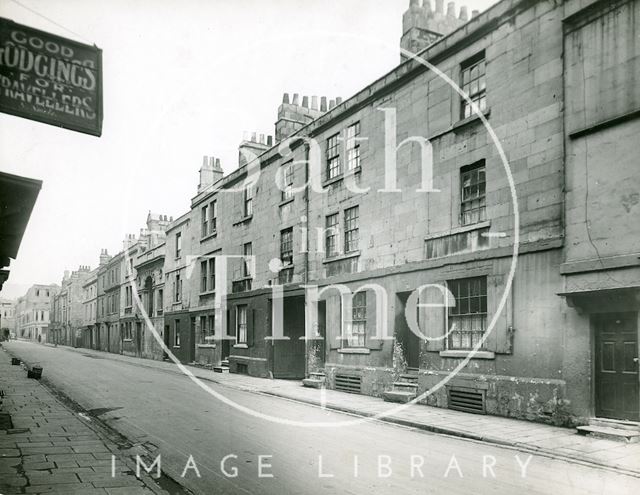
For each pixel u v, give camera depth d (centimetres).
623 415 949
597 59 1015
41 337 9825
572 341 1023
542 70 1127
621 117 958
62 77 516
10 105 494
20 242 947
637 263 910
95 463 749
